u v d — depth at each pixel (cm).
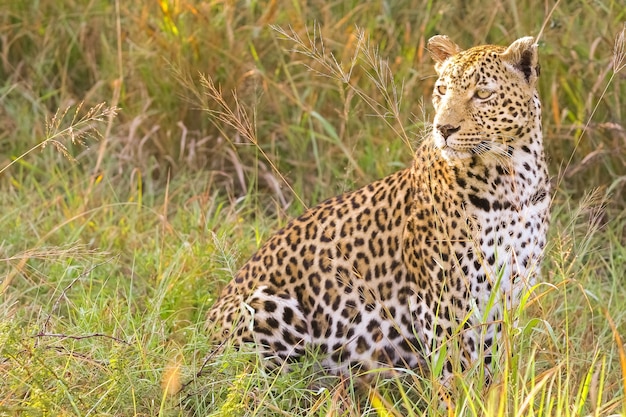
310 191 1329
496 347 852
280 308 938
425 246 893
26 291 1054
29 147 1397
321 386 939
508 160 864
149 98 1370
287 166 1359
